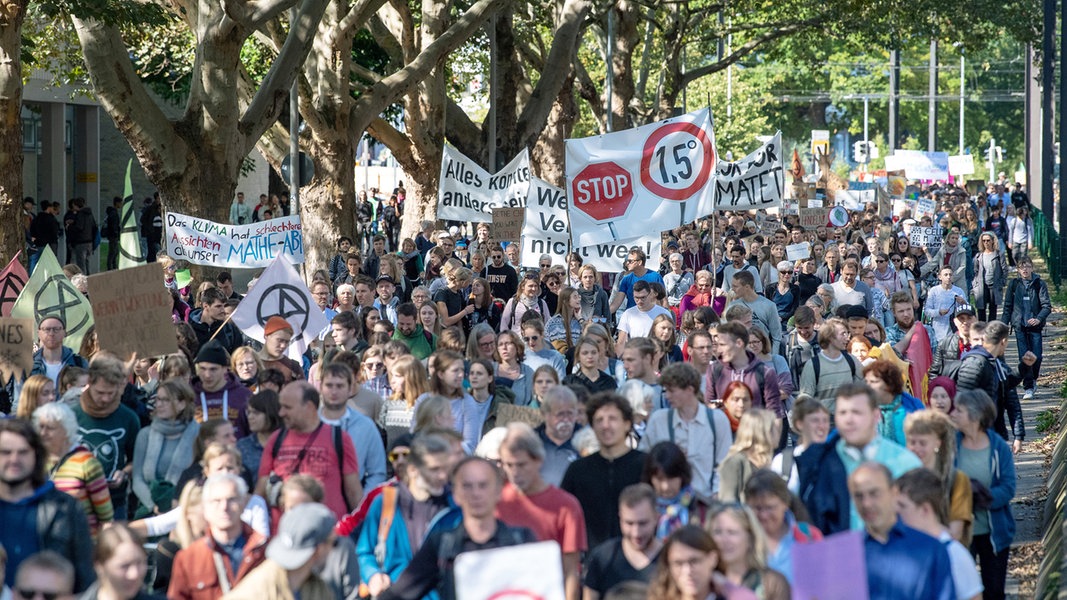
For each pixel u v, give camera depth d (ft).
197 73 121.39
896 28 254.47
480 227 146.20
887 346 69.92
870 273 107.24
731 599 31.71
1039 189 324.80
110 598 35.24
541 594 29.63
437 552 36.99
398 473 44.65
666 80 270.87
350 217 153.58
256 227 99.86
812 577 29.55
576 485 44.52
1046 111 241.14
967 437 51.03
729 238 155.74
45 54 190.49
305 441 47.19
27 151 237.45
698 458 50.14
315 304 75.66
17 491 39.42
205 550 39.40
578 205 90.17
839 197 281.74
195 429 51.19
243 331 75.41
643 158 89.66
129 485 51.98
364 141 410.31
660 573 32.83
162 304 63.21
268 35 153.99
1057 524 63.10
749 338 66.28
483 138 191.31
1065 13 196.75
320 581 36.63
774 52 315.17
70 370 56.08
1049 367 129.08
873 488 36.24
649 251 96.48
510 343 65.16
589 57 326.44
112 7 111.34
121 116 118.73
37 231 195.42
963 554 36.83
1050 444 92.84
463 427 57.72
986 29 253.65
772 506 37.29
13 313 73.46
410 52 180.86
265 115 124.88
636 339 59.21
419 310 81.25
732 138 430.61
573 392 50.26
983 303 141.90
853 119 640.99
